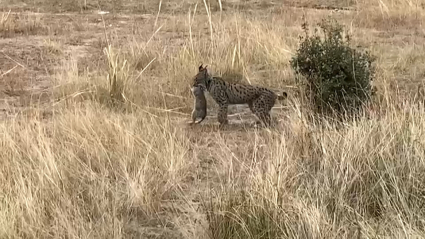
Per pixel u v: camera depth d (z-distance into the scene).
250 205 7.44
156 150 9.41
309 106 11.34
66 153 9.06
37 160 8.73
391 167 8.34
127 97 12.70
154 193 8.23
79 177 8.64
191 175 9.02
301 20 21.31
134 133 9.98
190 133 11.03
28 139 9.34
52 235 7.15
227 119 12.05
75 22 21.73
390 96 11.70
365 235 6.95
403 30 20.58
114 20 22.36
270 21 20.91
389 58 16.39
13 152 8.94
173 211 8.01
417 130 9.25
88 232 7.09
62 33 19.94
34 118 10.79
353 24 21.22
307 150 9.26
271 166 8.44
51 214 7.51
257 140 10.20
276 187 7.75
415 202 7.75
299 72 11.89
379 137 9.29
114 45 17.95
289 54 15.72
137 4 25.62
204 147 10.26
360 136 9.11
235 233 7.13
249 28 18.45
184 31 20.02
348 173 8.37
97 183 8.48
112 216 7.55
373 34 19.81
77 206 7.63
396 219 7.32
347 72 11.39
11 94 13.48
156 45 17.09
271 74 14.95
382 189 8.02
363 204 7.97
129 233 7.47
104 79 13.43
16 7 24.73
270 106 11.44
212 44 16.05
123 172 8.77
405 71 15.11
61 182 8.27
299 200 7.51
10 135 9.59
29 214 7.34
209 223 7.29
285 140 9.63
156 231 7.53
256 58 15.91
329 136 9.45
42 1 25.86
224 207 7.51
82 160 9.23
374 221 7.59
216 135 10.84
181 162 9.12
